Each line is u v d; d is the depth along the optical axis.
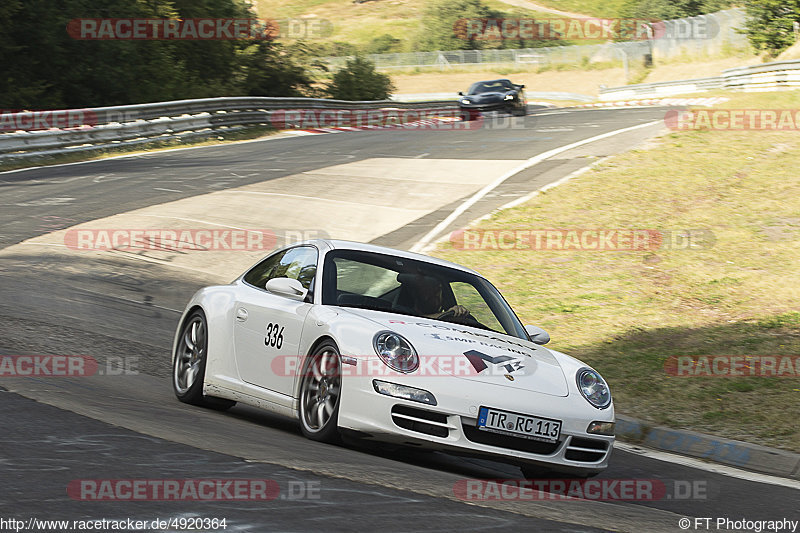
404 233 26.16
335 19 166.75
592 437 9.12
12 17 54.69
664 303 19.80
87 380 11.41
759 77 63.34
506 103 58.59
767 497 9.72
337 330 9.21
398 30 157.75
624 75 118.75
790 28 82.25
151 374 12.95
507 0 172.50
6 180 33.25
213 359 11.09
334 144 47.28
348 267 10.51
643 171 32.34
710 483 10.34
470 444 8.57
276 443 8.63
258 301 10.76
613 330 18.23
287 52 82.81
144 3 63.59
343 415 8.83
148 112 48.69
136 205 28.73
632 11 150.88
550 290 21.20
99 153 43.44
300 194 31.42
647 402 14.13
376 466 8.04
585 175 32.47
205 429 8.89
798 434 12.37
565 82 118.88
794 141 35.62
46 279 19.31
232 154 43.66
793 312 18.39
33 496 5.70
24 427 7.69
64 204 28.47
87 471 6.45
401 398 8.55
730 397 14.04
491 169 35.62
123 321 16.45
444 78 123.94
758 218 25.84
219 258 22.94
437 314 10.30
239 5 78.50
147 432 8.07
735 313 18.72
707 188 29.50
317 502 6.23
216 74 74.31
